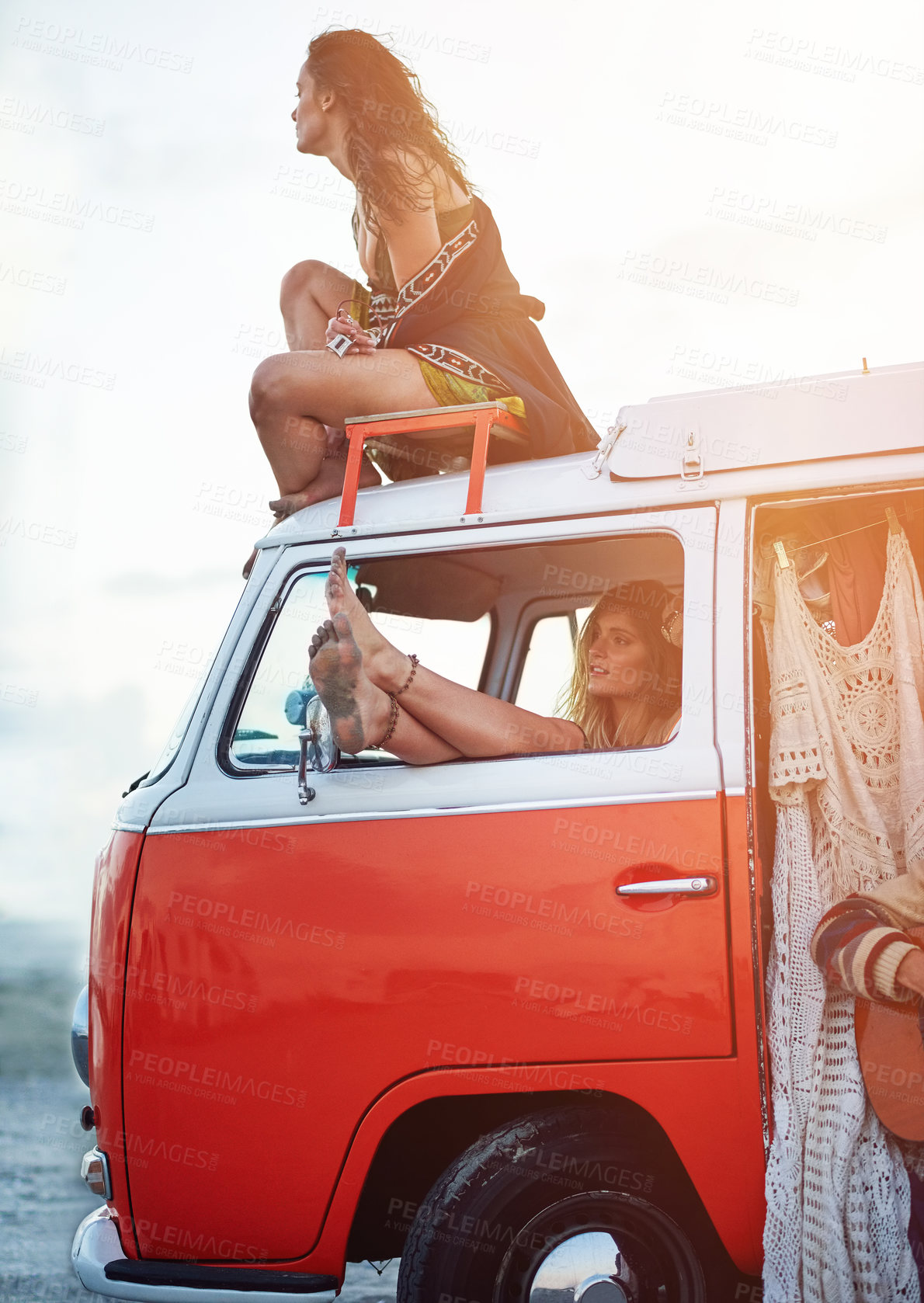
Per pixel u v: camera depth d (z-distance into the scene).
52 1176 5.24
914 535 2.98
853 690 2.82
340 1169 2.72
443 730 2.89
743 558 2.80
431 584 3.49
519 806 2.75
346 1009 2.75
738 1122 2.54
